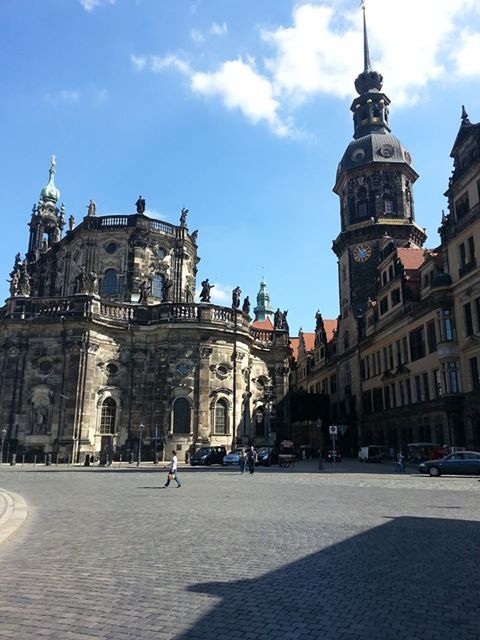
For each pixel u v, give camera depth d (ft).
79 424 169.99
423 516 54.08
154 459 167.32
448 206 160.56
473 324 142.61
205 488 85.76
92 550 38.55
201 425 178.09
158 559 35.65
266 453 168.76
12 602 26.91
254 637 22.21
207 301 191.52
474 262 144.36
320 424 142.20
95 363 179.22
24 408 174.60
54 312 180.55
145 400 183.32
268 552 37.60
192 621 24.03
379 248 247.29
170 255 223.30
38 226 283.79
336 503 65.21
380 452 185.98
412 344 179.22
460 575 31.45
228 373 188.34
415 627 23.21
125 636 22.35
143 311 190.80
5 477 109.50
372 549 38.42
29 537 43.65
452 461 115.44
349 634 22.47
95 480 102.37
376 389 213.25
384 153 257.55
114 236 215.10
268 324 382.01
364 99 277.85
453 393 148.05
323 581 30.27
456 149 157.48
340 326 263.29
